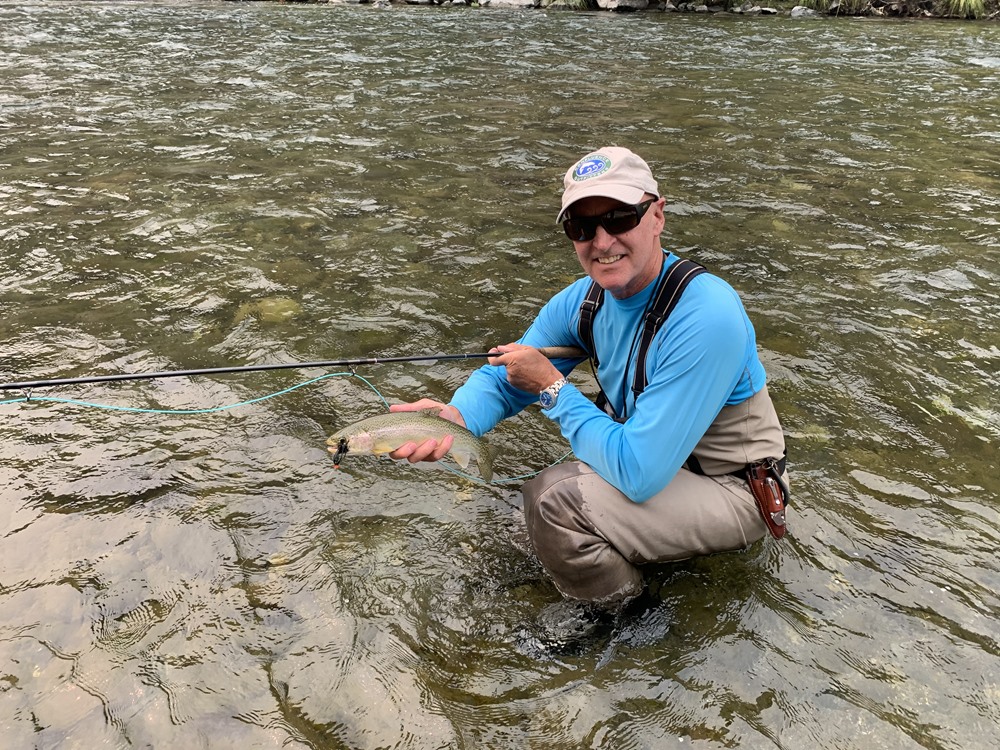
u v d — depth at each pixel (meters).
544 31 18.69
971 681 2.34
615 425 2.51
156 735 2.17
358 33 17.83
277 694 2.32
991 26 20.33
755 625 2.56
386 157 8.30
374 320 4.77
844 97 11.53
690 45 16.69
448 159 8.25
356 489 3.26
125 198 6.85
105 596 2.65
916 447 3.52
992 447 3.51
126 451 3.46
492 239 6.11
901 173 7.80
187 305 4.89
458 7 24.45
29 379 3.99
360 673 2.39
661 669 2.41
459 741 2.19
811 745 2.15
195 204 6.73
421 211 6.70
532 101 11.16
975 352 4.37
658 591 2.70
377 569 2.82
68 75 12.39
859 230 6.28
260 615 2.60
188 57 14.30
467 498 3.23
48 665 2.38
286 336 4.54
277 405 3.87
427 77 12.81
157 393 3.93
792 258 5.73
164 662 2.41
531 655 2.47
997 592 2.68
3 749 2.11
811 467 3.36
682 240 6.05
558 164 8.16
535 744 2.18
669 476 2.38
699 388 2.29
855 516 3.06
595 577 2.57
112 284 5.17
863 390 3.99
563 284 5.33
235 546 2.91
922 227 6.34
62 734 2.16
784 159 8.29
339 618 2.60
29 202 6.67
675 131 9.52
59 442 3.50
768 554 2.85
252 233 6.12
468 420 3.01
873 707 2.26
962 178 7.63
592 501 2.53
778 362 4.26
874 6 23.02
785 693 2.31
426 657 2.46
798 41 17.31
